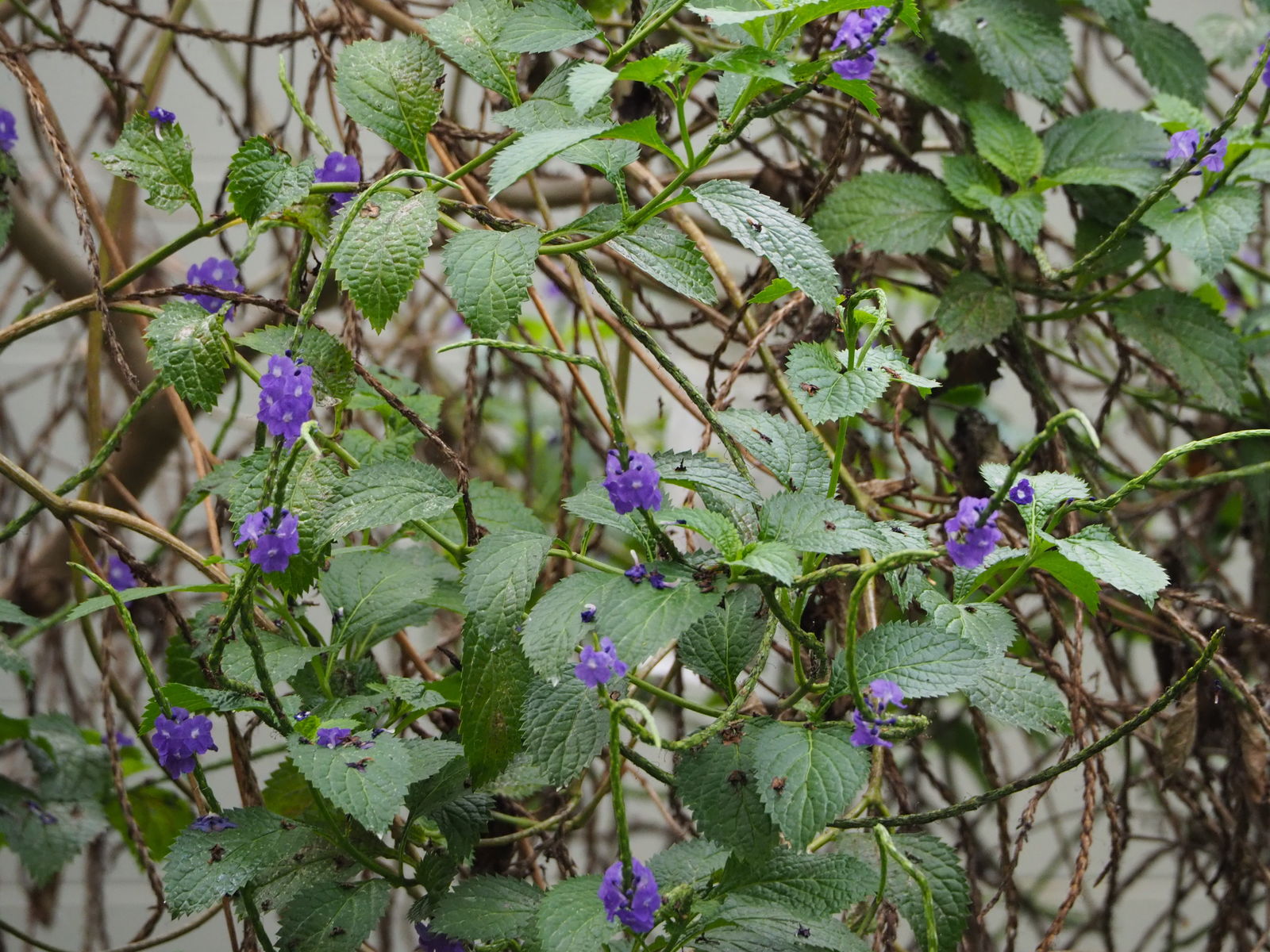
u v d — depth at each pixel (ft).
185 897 4.56
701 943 4.59
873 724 4.43
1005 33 5.37
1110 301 5.43
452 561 5.05
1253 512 5.69
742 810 4.49
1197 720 5.40
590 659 4.35
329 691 4.82
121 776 5.10
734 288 5.23
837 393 4.56
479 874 4.93
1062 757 5.01
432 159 5.43
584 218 4.71
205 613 4.95
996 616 4.67
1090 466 5.45
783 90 5.37
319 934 4.68
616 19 5.55
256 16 5.64
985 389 5.54
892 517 5.39
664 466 4.58
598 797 5.15
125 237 5.70
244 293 4.81
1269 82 5.26
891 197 5.35
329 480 4.75
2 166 5.27
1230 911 5.44
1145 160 5.37
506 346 4.50
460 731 4.74
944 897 4.79
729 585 4.47
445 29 4.80
